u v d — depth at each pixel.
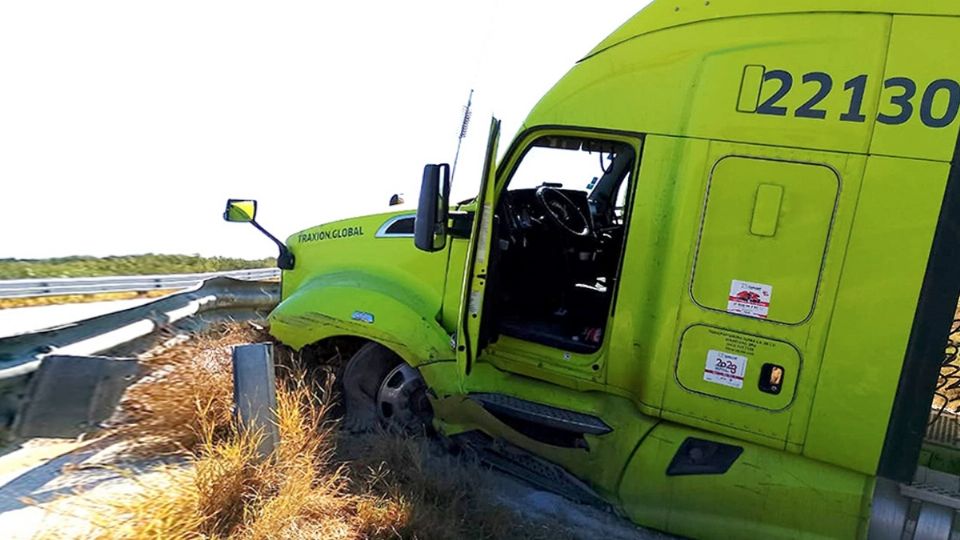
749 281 2.96
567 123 3.40
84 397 3.19
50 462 3.29
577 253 4.52
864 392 2.81
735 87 2.99
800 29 2.90
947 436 3.76
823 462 2.96
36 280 9.76
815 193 2.84
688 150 3.07
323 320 4.02
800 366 2.90
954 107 2.64
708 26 3.08
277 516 2.77
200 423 3.53
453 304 3.84
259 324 5.20
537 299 4.39
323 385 4.09
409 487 3.32
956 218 2.64
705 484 3.18
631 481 3.35
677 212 3.09
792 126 2.88
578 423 3.40
